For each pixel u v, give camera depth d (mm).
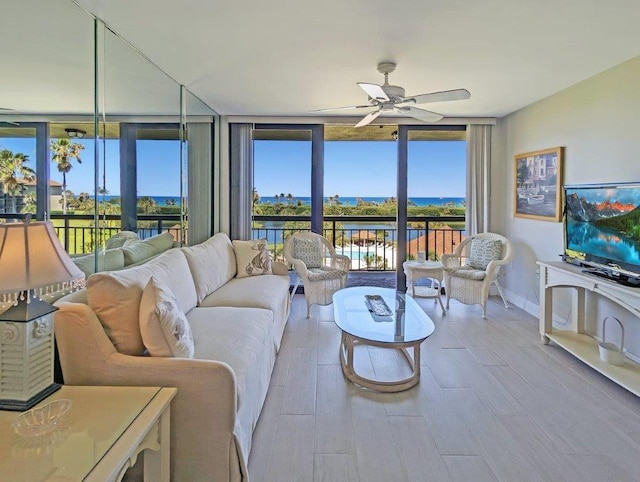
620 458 1953
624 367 2746
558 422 2270
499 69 3109
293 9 2117
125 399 1524
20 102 2260
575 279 3031
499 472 1848
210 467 1662
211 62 2965
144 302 1782
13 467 1132
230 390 1655
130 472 1731
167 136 3494
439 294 4578
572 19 2236
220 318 2576
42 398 1481
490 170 4980
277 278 3926
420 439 2102
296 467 1879
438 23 2279
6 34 2217
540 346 3424
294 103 4219
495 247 4426
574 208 3283
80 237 2492
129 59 2814
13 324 1410
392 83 3463
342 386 2693
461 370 2953
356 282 6094
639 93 2877
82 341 1702
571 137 3637
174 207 3709
